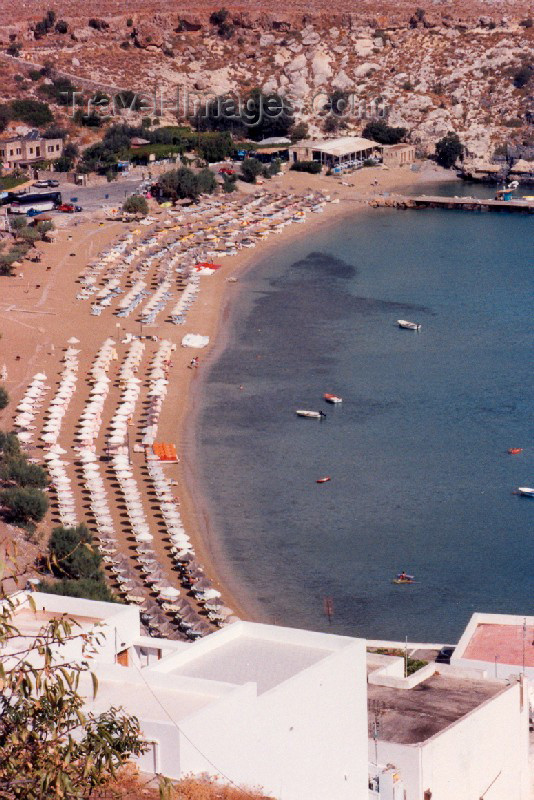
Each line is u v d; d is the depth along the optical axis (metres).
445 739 90.31
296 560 187.50
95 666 76.12
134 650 82.75
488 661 117.44
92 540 183.00
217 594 170.50
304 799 78.25
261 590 177.88
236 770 72.44
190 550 186.12
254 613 171.25
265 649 82.38
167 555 186.12
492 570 183.38
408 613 170.75
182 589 174.62
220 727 71.19
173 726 68.81
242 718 72.69
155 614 163.12
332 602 174.25
